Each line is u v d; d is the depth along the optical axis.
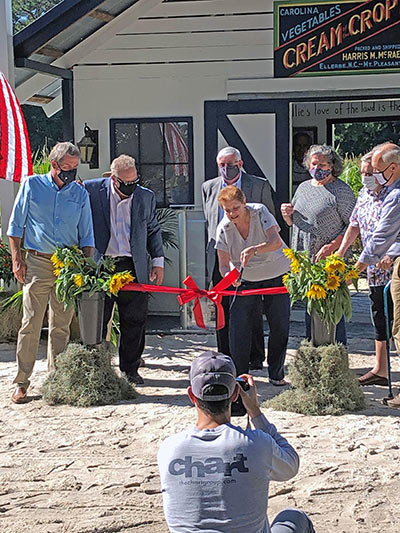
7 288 9.55
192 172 10.73
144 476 5.04
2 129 8.83
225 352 7.01
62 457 5.39
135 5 10.43
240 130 10.30
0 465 5.25
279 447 3.16
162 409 6.43
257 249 6.39
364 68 9.92
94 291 6.60
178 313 10.67
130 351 7.25
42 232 6.70
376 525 4.35
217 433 3.09
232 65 10.43
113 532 4.32
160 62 10.63
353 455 5.35
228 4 10.37
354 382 6.45
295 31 10.06
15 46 9.52
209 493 2.97
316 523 4.37
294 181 14.66
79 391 6.59
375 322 7.07
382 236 6.21
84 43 10.66
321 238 7.14
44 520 4.44
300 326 9.96
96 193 7.20
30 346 6.69
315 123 14.52
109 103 10.79
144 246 7.24
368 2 9.82
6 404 6.64
